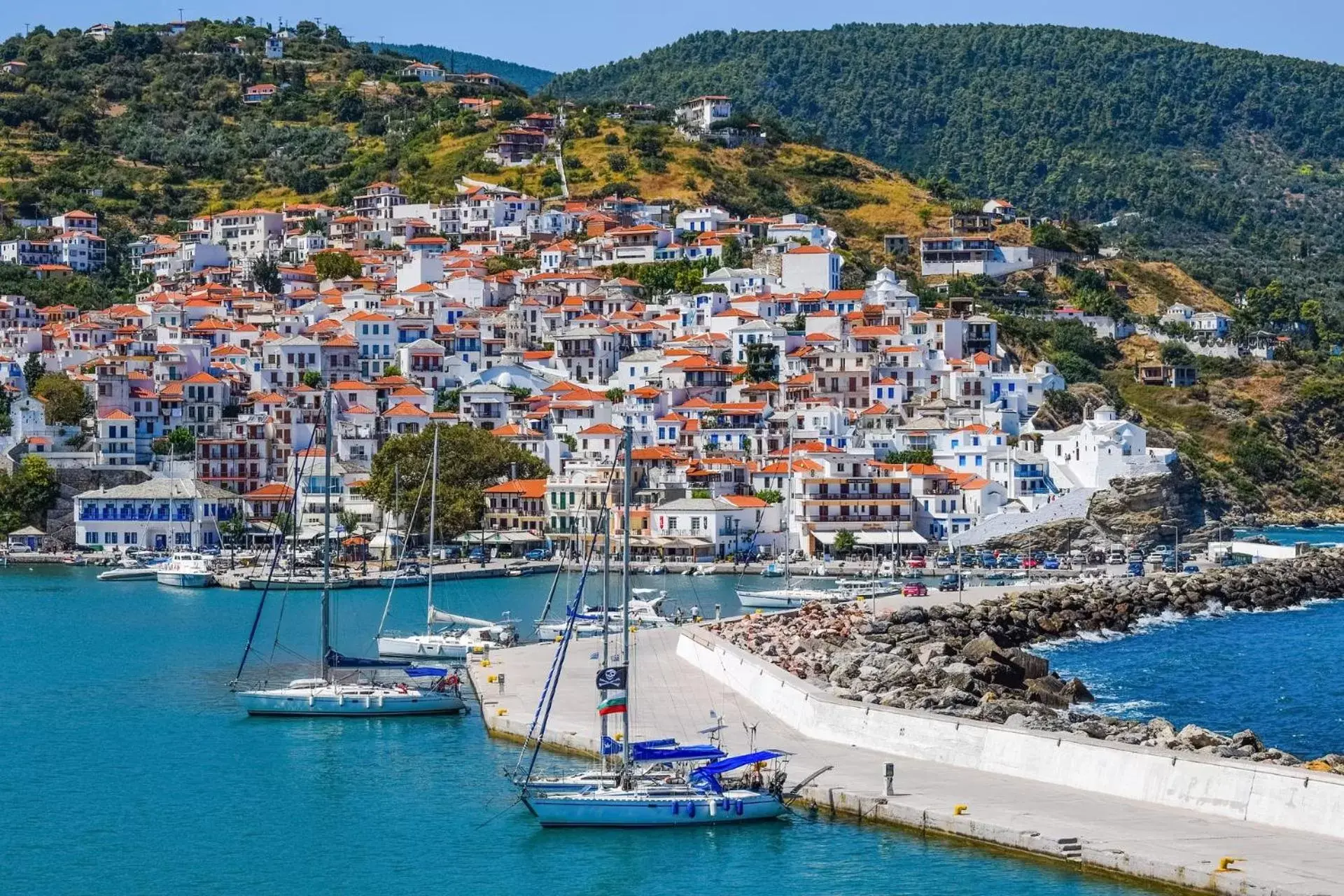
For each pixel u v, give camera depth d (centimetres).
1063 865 10969
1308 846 10731
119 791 14188
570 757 14725
